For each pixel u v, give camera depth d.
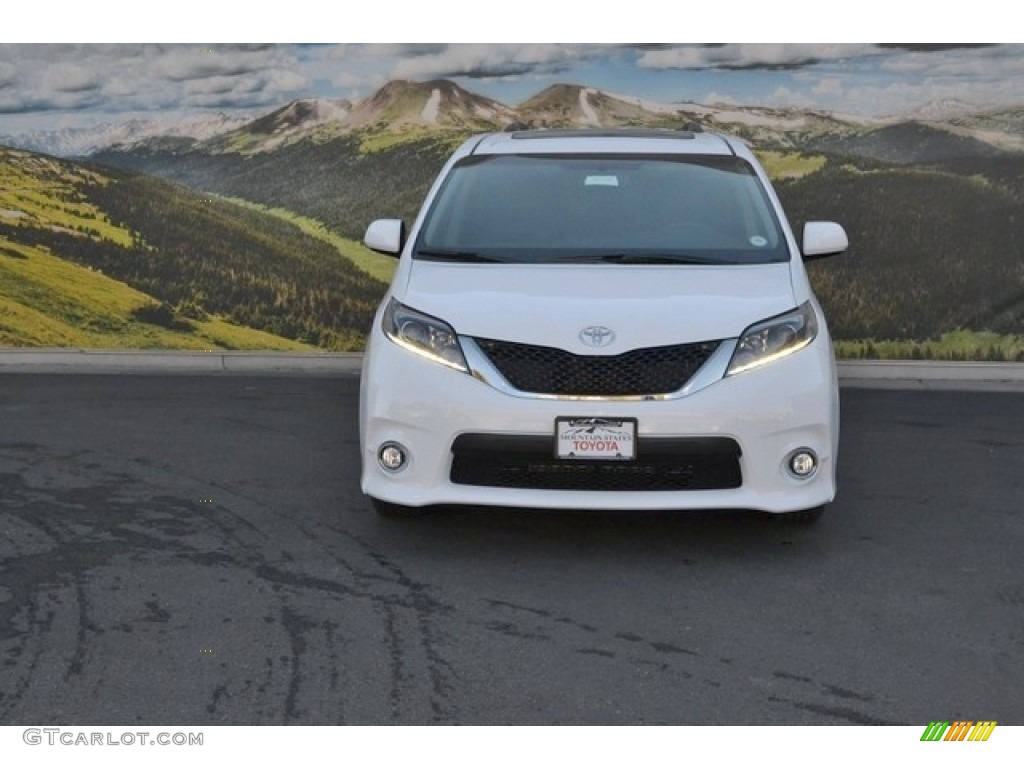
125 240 9.89
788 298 5.13
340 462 6.65
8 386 8.77
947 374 9.29
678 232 5.69
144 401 8.25
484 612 4.57
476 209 5.89
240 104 9.81
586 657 4.20
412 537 5.37
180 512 5.74
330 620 4.48
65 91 9.79
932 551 5.28
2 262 9.87
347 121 9.81
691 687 3.98
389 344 5.06
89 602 4.63
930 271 9.38
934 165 9.32
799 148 9.50
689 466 4.84
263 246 9.87
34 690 3.93
